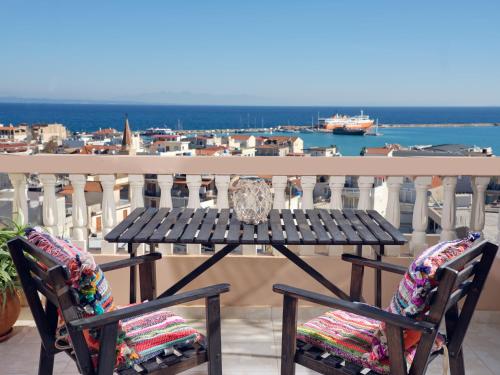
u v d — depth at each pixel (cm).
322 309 317
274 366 256
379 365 171
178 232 227
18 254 181
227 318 315
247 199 241
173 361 181
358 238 218
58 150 2855
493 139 8350
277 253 316
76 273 157
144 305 169
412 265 160
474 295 183
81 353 161
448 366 194
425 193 312
